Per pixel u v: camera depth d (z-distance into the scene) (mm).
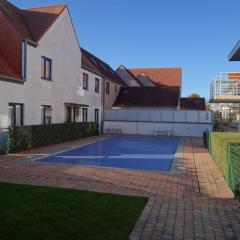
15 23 20141
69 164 13211
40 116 21031
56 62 23094
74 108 27047
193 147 21922
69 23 25172
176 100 38750
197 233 5668
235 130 34094
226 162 10188
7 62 18969
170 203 7602
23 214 6121
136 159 15820
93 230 5484
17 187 8391
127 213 6488
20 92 18703
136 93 40469
